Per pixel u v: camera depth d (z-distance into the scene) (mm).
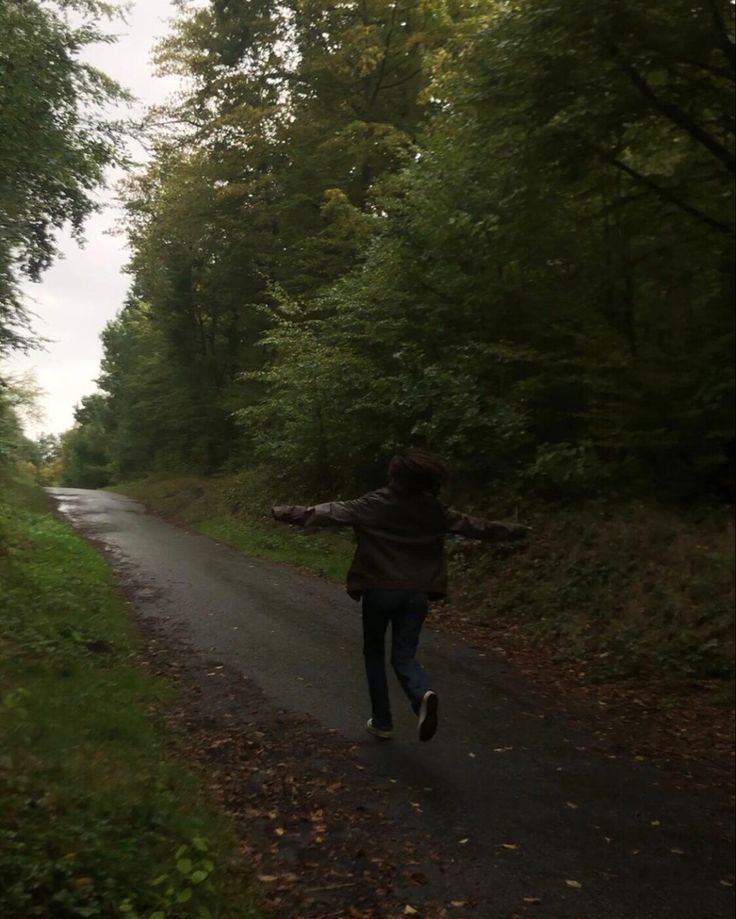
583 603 9602
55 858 3213
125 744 5023
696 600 8625
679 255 12383
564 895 3809
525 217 11898
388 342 15586
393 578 5277
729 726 6570
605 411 11469
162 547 16656
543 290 13203
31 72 8938
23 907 2881
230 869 3744
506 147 11023
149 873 3367
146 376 40250
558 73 9867
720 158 10570
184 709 6238
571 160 10805
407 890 3768
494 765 5402
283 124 25234
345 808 4605
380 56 23016
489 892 3797
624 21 9273
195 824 3971
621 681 7734
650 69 9992
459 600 11016
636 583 9344
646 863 4164
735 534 9477
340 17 24047
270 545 16594
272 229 28703
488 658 8430
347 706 6496
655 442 10852
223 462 33938
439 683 7340
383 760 5371
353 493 18578
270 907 3547
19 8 8992
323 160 24656
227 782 4891
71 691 5816
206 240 29188
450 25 15055
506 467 13508
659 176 11484
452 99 11438
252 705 6402
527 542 11570
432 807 4688
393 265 14992
